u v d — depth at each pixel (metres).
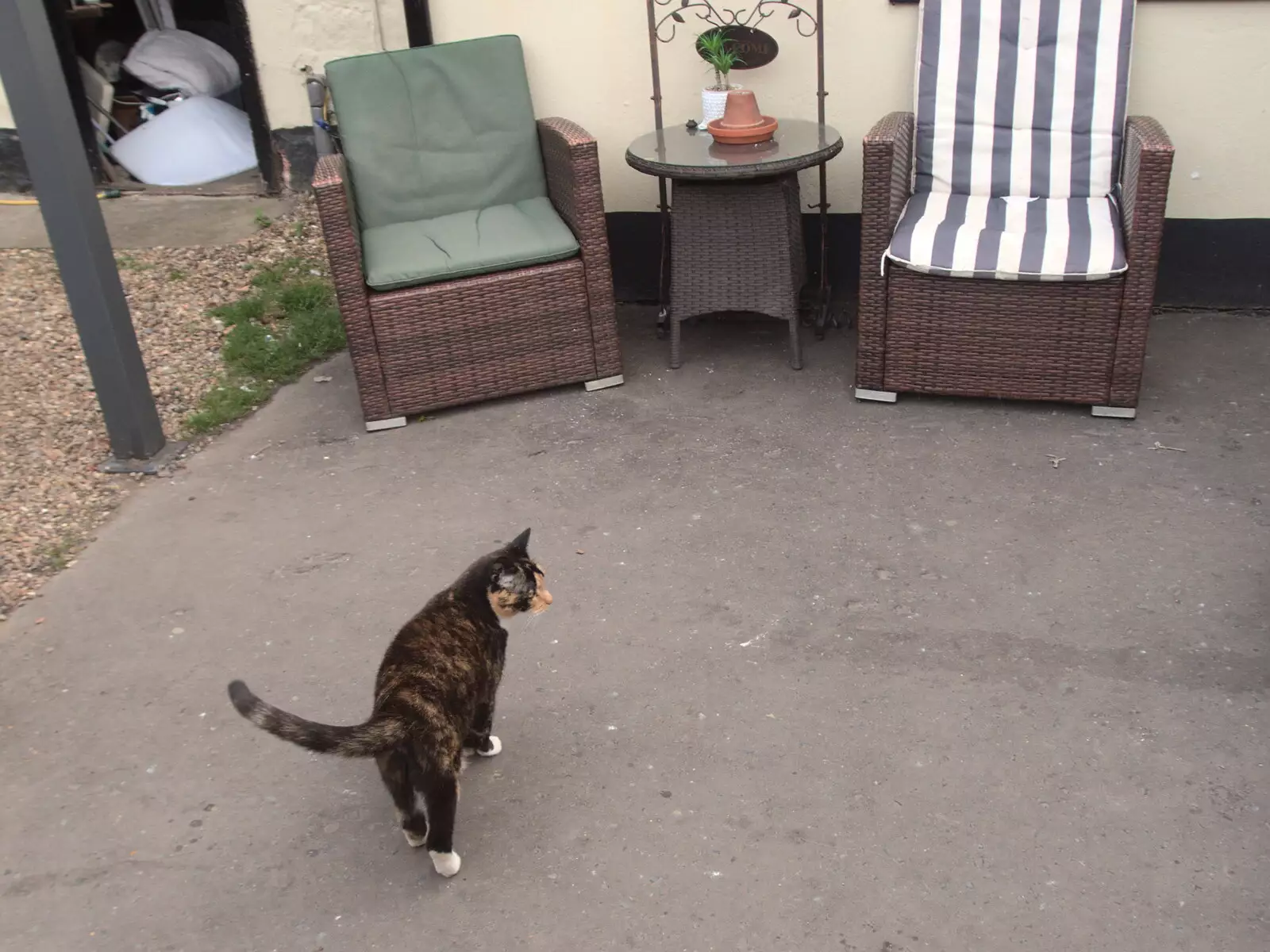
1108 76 4.08
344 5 5.60
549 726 2.79
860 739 2.69
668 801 2.56
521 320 4.19
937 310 3.93
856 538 3.41
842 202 4.81
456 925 2.31
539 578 2.54
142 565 3.51
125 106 6.59
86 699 2.98
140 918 2.36
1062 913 2.24
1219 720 2.67
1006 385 3.99
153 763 2.76
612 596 3.23
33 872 2.48
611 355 4.34
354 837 2.54
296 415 4.36
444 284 4.08
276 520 3.70
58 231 3.60
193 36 7.00
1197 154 4.42
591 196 4.07
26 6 3.29
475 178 4.53
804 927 2.25
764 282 4.30
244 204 6.02
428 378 4.18
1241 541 3.29
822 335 4.68
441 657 2.32
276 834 2.55
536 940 2.26
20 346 4.74
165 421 4.29
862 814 2.49
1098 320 3.80
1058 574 3.20
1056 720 2.71
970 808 2.49
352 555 3.50
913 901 2.29
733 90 4.25
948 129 4.24
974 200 4.22
